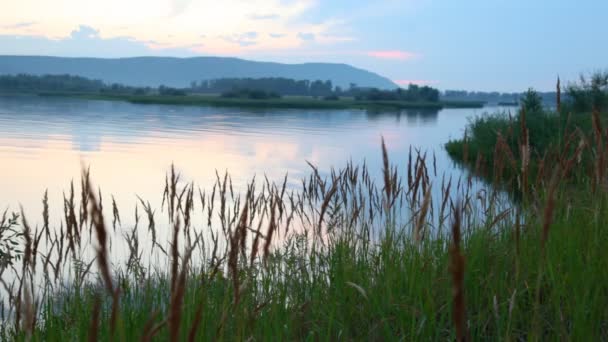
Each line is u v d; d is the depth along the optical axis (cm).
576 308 376
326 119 12938
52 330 421
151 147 5219
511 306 333
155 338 378
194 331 193
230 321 385
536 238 510
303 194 789
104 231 180
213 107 19150
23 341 392
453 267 179
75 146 5028
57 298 520
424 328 399
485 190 632
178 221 186
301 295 545
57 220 1794
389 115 17362
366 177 750
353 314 476
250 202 525
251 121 10794
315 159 4522
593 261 453
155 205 2230
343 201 748
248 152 5025
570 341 360
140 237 1077
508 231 575
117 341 377
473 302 464
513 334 399
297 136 7206
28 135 5884
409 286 474
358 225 759
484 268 506
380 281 504
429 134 8456
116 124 8331
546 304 435
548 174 570
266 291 473
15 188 2745
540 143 2466
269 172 3578
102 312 438
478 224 631
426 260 506
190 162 4125
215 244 511
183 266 184
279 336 394
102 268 181
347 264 576
